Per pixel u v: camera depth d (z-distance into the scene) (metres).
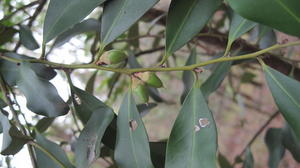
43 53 0.39
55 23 0.39
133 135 0.37
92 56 0.63
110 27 0.38
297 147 0.48
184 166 0.35
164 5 0.85
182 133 0.36
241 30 0.37
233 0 0.32
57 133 1.02
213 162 0.34
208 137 0.35
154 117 1.70
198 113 0.36
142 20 0.67
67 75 0.40
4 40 0.54
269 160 0.56
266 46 0.61
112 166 0.50
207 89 0.47
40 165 0.40
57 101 0.39
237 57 0.35
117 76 0.76
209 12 0.38
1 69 0.41
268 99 1.30
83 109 0.40
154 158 0.41
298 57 1.00
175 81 1.43
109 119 0.38
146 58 1.21
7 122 0.36
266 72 0.36
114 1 0.38
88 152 0.38
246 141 1.42
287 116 0.34
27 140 0.37
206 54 0.83
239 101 1.04
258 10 0.32
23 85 0.40
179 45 0.38
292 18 0.32
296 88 0.35
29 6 0.55
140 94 0.38
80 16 0.38
